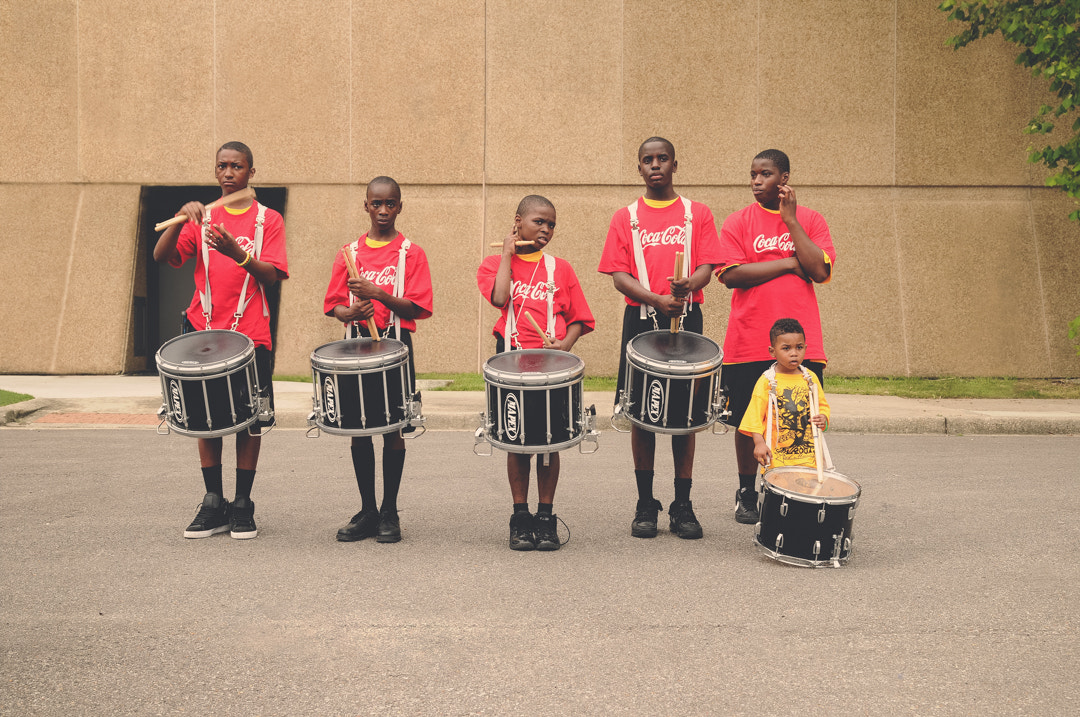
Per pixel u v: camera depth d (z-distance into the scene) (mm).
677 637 3904
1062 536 5656
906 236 15742
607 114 15773
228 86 15984
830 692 3357
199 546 5406
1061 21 12180
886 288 15719
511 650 3758
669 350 5273
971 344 15695
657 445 9562
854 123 15672
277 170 15984
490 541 5555
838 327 15703
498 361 5055
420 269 5613
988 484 7391
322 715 3180
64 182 16172
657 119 15727
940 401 12836
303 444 9438
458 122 15867
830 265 5844
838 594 4488
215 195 16297
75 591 4523
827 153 15695
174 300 16656
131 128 16094
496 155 15859
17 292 16047
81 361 15906
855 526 5926
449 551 5312
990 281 15711
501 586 4613
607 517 6246
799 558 4926
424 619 4125
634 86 15734
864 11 15617
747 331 5949
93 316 15977
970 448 9492
